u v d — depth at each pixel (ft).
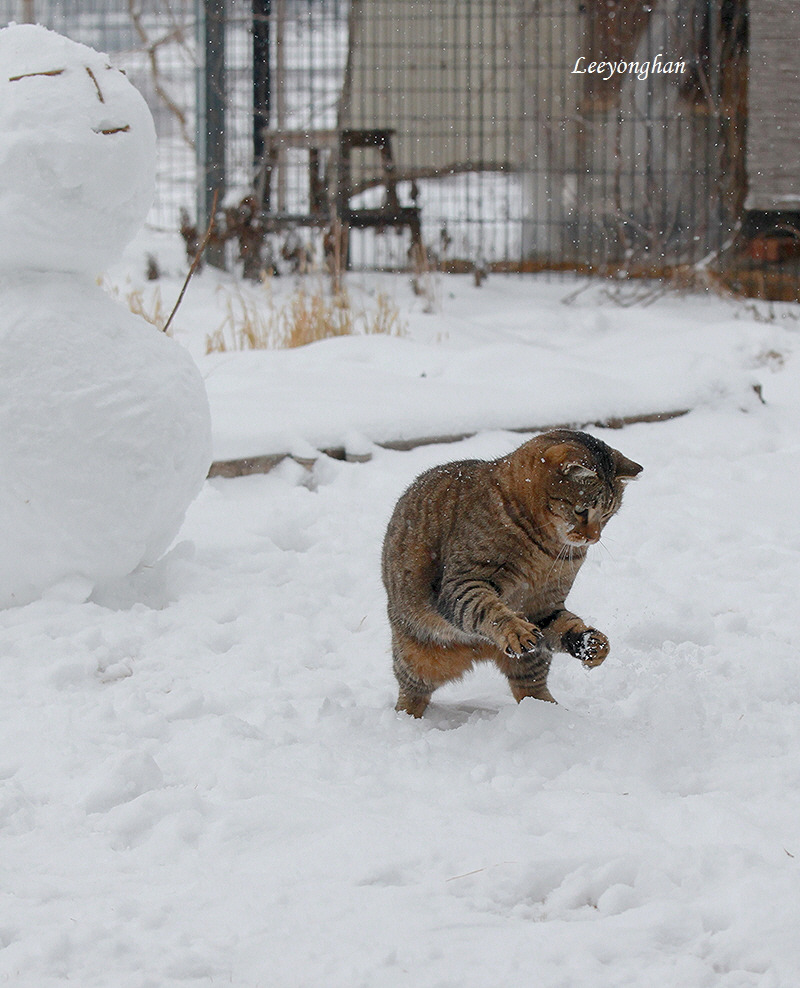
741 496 14.40
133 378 11.83
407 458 14.97
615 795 10.03
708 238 27.04
